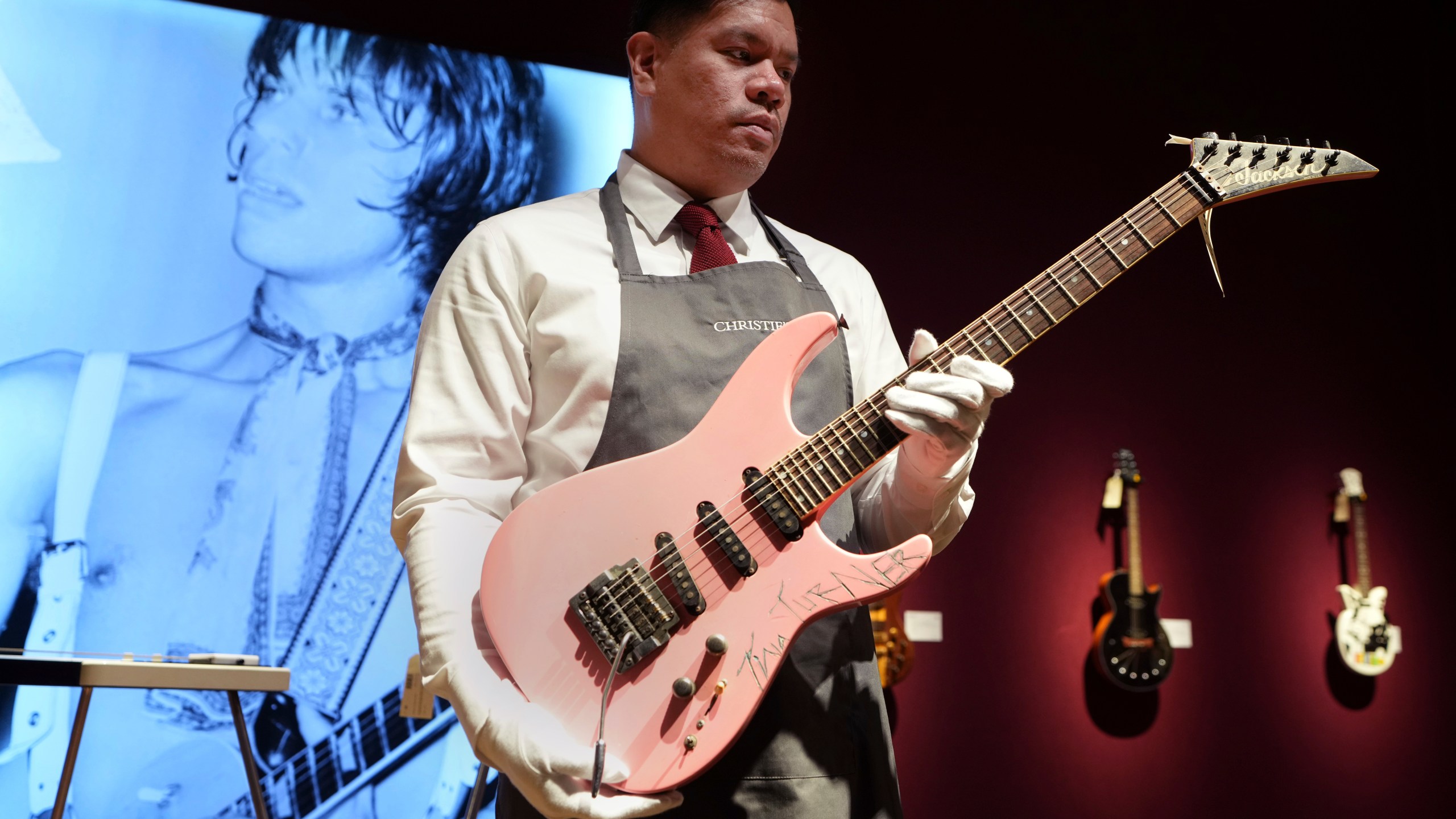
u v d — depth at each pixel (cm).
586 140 352
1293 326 423
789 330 113
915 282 380
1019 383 390
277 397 311
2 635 279
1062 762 371
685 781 96
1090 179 409
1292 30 445
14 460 288
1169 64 428
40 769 278
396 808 303
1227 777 386
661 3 135
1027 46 412
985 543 377
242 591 300
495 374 117
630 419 116
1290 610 404
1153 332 407
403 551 111
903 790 352
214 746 293
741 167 132
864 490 133
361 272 323
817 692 112
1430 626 417
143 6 316
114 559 292
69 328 297
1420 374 435
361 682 307
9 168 298
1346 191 439
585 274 123
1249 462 409
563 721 97
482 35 347
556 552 103
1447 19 447
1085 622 383
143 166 309
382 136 331
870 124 387
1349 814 395
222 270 312
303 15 330
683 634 101
